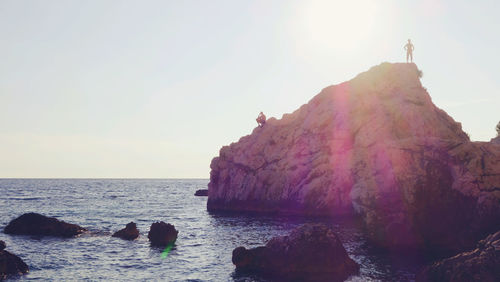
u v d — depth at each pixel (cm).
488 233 3378
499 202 3488
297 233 2948
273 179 7188
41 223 4828
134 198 12719
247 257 2998
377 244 3703
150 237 4300
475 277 2198
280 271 2841
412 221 3631
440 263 2428
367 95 6588
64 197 12862
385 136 5781
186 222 6128
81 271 3083
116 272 3058
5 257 2942
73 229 4819
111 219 6625
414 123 5744
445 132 5734
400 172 3872
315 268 2791
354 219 5672
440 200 3659
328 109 6956
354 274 2778
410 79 6475
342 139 6431
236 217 6681
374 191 4138
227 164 8200
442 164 3778
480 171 3659
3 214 7369
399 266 2975
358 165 5947
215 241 4353
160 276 2934
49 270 3105
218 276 2886
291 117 7794
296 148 7038
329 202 6222
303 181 6619
